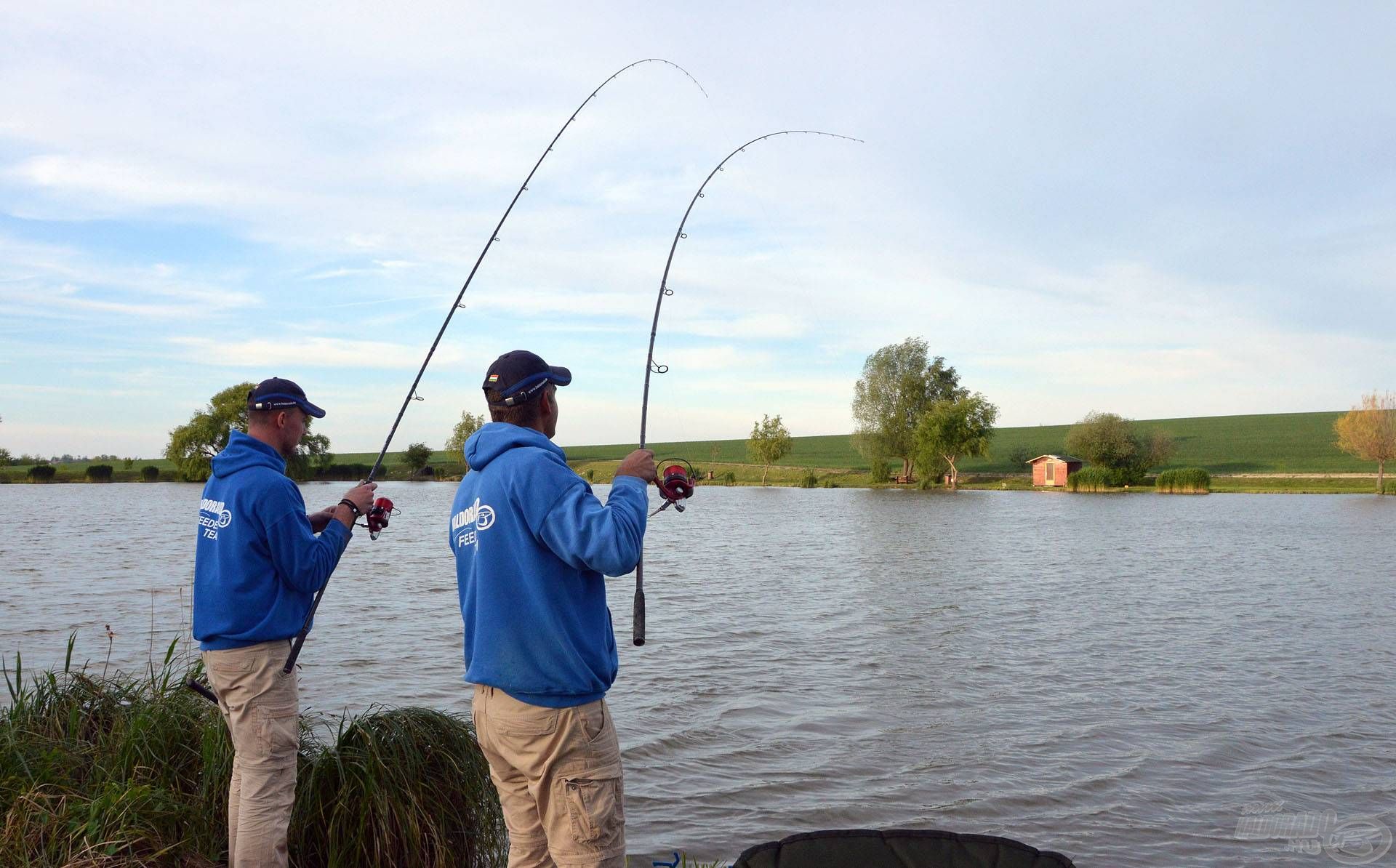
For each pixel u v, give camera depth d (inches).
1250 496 2655.0
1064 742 329.7
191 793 158.7
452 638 490.9
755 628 550.0
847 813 262.4
